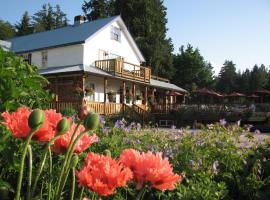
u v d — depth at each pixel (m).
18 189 1.06
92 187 0.98
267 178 3.67
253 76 84.94
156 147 4.30
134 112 25.61
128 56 31.19
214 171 3.45
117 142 4.25
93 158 1.11
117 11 57.81
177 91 37.62
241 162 3.99
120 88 29.33
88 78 25.94
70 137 1.27
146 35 56.22
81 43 25.53
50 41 28.86
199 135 4.94
